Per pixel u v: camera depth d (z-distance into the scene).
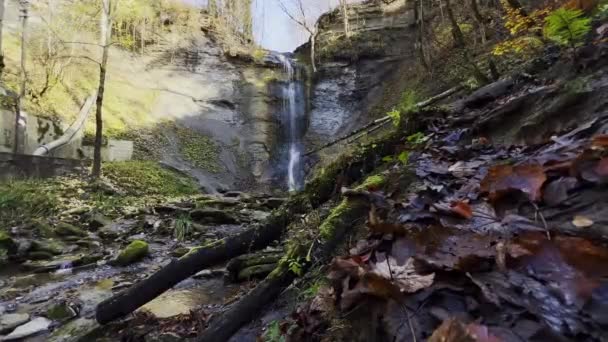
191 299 2.72
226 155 15.47
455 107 2.95
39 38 11.89
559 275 0.87
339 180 2.29
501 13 8.27
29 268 3.92
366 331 1.09
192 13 18.98
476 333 0.76
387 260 1.16
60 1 11.66
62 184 7.53
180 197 8.76
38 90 10.90
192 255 2.10
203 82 17.36
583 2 2.67
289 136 17.69
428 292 1.00
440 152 2.23
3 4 8.38
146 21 16.61
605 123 1.51
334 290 1.31
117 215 6.28
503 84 3.03
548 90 2.22
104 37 9.95
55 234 5.04
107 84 14.24
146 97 15.25
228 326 1.66
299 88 18.73
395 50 17.48
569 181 1.22
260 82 18.11
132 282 3.44
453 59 9.50
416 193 1.72
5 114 8.48
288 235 2.99
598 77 2.00
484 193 1.46
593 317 0.76
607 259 0.83
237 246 2.14
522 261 0.95
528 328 0.79
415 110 2.65
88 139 11.12
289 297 1.81
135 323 2.33
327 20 20.33
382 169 2.30
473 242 1.12
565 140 1.58
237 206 7.36
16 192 5.93
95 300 3.01
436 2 12.54
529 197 1.26
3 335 2.46
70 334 2.40
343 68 18.22
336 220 1.79
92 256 4.24
